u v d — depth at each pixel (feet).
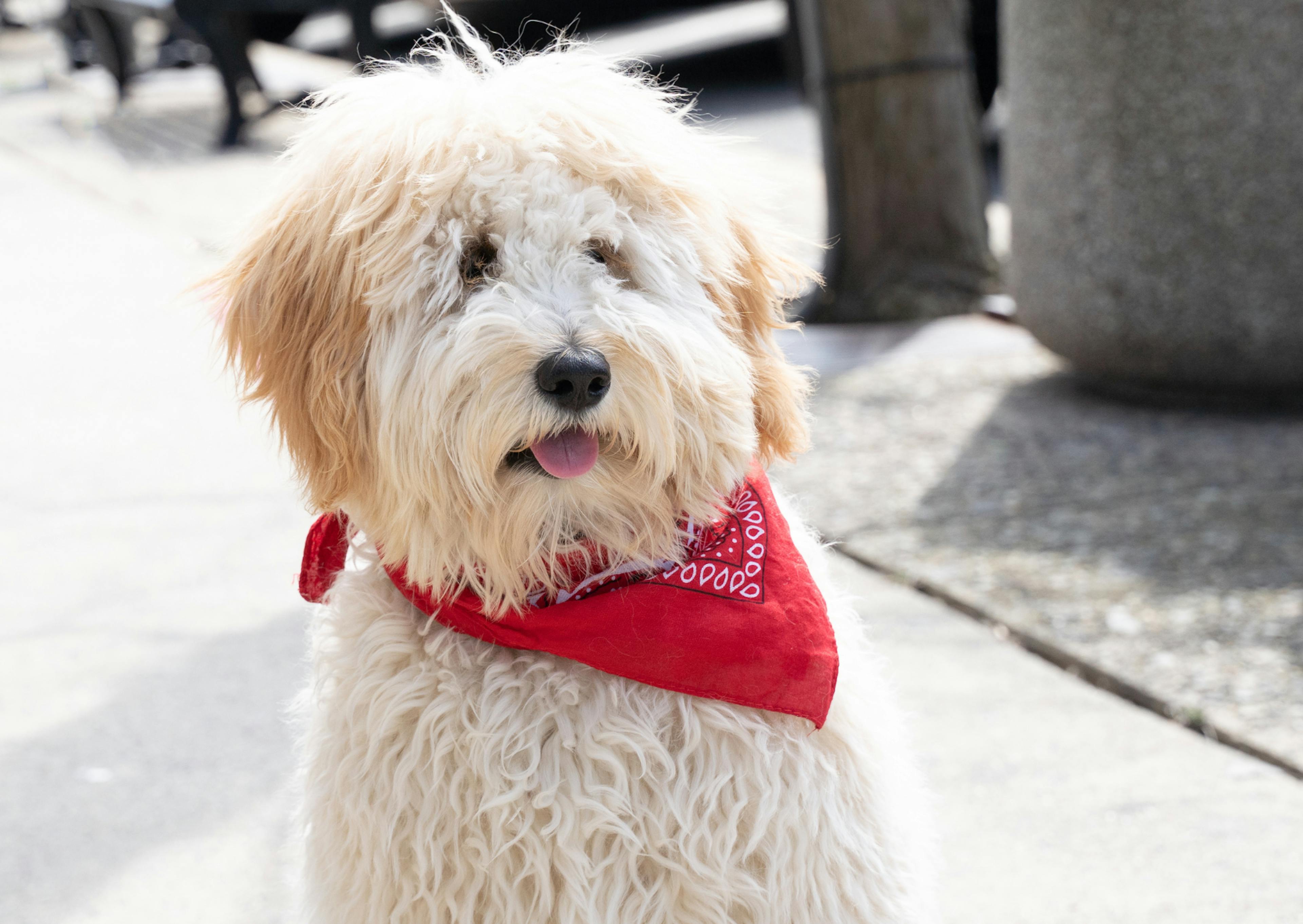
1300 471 14.78
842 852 6.42
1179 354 16.72
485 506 6.10
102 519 16.65
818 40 22.76
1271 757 9.64
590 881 6.06
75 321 26.66
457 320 5.95
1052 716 10.57
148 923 8.77
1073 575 12.71
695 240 6.49
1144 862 8.73
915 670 11.44
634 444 6.09
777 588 6.56
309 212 6.37
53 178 43.60
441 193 5.98
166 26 67.36
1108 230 16.65
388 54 25.54
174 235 32.83
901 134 22.63
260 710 11.60
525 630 6.31
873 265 23.09
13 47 91.50
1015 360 20.17
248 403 6.73
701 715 6.30
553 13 56.18
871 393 18.97
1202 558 12.78
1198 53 15.49
